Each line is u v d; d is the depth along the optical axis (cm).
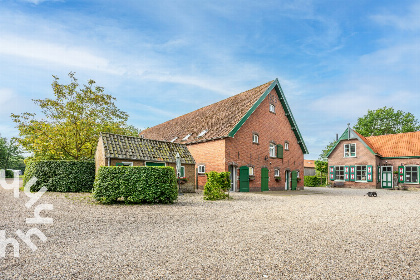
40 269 424
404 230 743
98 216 864
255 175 2230
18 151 6081
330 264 467
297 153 2780
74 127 2139
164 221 809
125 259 474
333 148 3472
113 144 1681
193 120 2783
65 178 1600
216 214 951
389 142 3231
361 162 3191
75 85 2278
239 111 2220
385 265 468
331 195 1978
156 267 439
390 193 2317
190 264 455
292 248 553
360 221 866
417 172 2834
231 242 589
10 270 418
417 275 427
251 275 414
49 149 2119
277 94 2556
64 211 941
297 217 918
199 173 2216
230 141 2038
